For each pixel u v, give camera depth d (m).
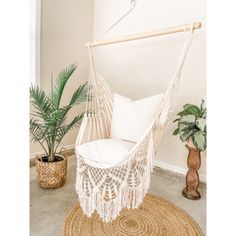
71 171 2.56
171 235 1.58
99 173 1.61
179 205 1.96
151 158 1.57
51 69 2.83
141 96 2.79
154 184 2.34
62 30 2.89
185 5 2.38
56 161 2.18
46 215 1.75
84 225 1.64
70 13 2.94
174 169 2.61
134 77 2.84
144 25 2.70
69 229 1.59
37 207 1.85
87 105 2.08
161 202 1.97
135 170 1.58
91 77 2.13
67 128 2.22
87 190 1.64
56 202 1.93
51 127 2.09
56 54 2.86
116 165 1.51
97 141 1.80
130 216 1.77
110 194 1.55
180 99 2.49
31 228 1.59
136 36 1.78
